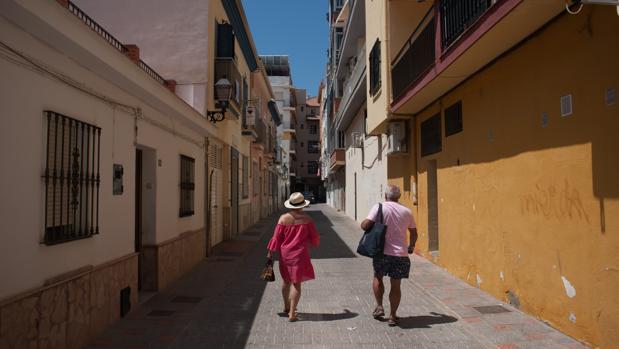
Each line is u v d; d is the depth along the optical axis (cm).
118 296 668
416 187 1222
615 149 479
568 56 554
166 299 809
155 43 1319
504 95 718
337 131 3600
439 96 1003
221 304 777
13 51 429
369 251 647
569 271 559
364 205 2414
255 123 2197
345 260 1264
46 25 445
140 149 837
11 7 405
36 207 466
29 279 454
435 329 623
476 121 827
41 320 464
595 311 511
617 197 477
